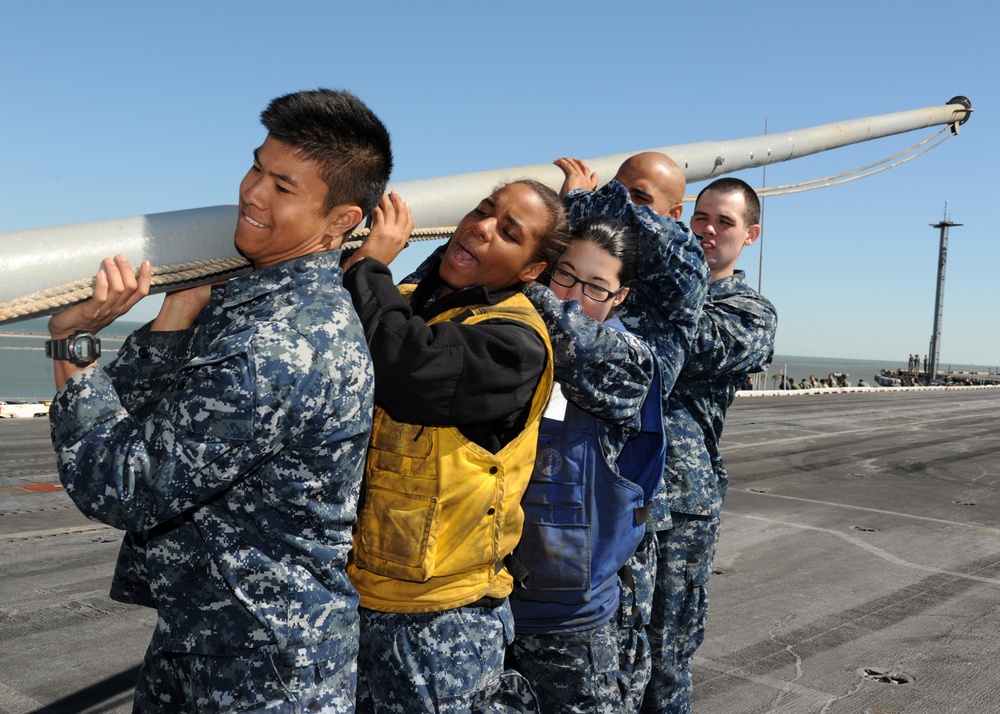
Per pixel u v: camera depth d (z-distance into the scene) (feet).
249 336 4.87
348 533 5.54
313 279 5.31
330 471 5.16
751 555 24.04
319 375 4.93
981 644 17.07
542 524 7.40
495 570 6.19
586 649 7.50
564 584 7.38
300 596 5.12
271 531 5.08
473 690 5.98
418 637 5.90
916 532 28.07
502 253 6.56
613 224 7.98
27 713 12.48
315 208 5.30
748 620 18.17
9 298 4.86
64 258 4.98
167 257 5.45
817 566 23.00
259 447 4.80
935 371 194.29
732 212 10.77
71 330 5.15
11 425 48.32
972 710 13.98
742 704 13.87
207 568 5.13
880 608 19.36
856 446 53.98
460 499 5.86
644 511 7.73
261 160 5.30
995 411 95.40
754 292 10.82
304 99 5.25
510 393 5.78
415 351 5.41
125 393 5.95
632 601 8.34
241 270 5.95
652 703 9.97
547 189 6.83
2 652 14.69
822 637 17.25
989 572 23.00
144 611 16.98
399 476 5.89
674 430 10.02
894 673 15.43
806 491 35.83
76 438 4.80
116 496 4.74
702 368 9.93
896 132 14.29
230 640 5.08
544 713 7.69
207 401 4.72
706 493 9.93
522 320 6.14
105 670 14.11
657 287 8.73
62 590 18.12
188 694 5.26
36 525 24.12
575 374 7.01
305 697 5.15
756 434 59.52
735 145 11.34
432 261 7.89
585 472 7.47
